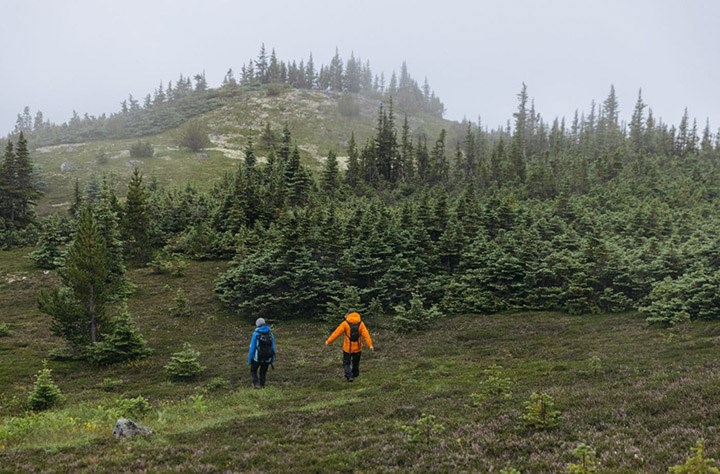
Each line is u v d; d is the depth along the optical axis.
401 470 8.86
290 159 68.56
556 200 53.50
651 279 31.86
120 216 51.59
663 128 107.50
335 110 189.50
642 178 69.94
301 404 16.19
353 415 13.79
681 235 41.38
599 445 9.27
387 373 20.98
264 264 37.09
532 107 147.38
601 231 43.97
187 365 22.58
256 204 56.00
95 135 155.75
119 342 25.83
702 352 18.61
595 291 33.12
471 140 94.50
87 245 26.83
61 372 24.06
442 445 10.17
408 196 72.69
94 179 91.62
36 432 13.16
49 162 119.81
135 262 49.28
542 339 26.14
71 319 26.17
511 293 35.09
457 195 69.50
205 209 59.47
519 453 9.41
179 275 45.09
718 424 9.77
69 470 9.45
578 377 16.94
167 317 35.41
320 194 66.00
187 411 15.87
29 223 64.25
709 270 30.27
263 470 9.20
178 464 9.74
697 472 6.55
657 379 14.56
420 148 88.44
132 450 10.73
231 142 146.88
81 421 14.71
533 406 11.34
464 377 19.19
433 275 38.25
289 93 197.12
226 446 10.92
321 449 10.44
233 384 20.73
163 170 115.00
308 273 35.84
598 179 73.44
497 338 27.48
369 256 37.78
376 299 34.28
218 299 39.19
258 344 18.97
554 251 36.97
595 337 25.22
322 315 35.06
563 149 107.75
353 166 77.81
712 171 71.25
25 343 29.05
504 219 46.94
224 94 195.25
